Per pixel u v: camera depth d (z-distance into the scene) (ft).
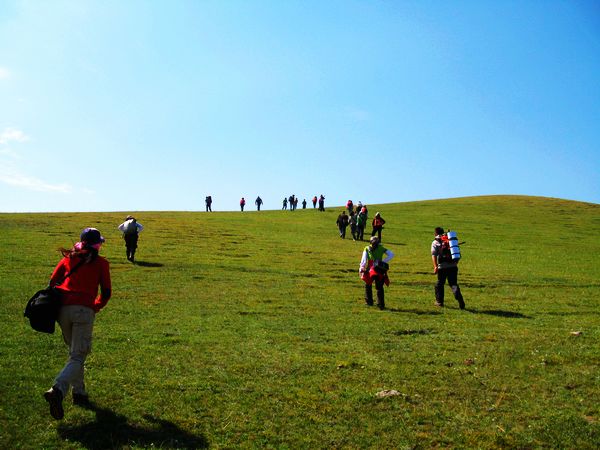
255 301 56.65
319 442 22.53
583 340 41.14
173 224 144.66
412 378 30.81
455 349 37.81
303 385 29.12
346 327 44.73
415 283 75.05
